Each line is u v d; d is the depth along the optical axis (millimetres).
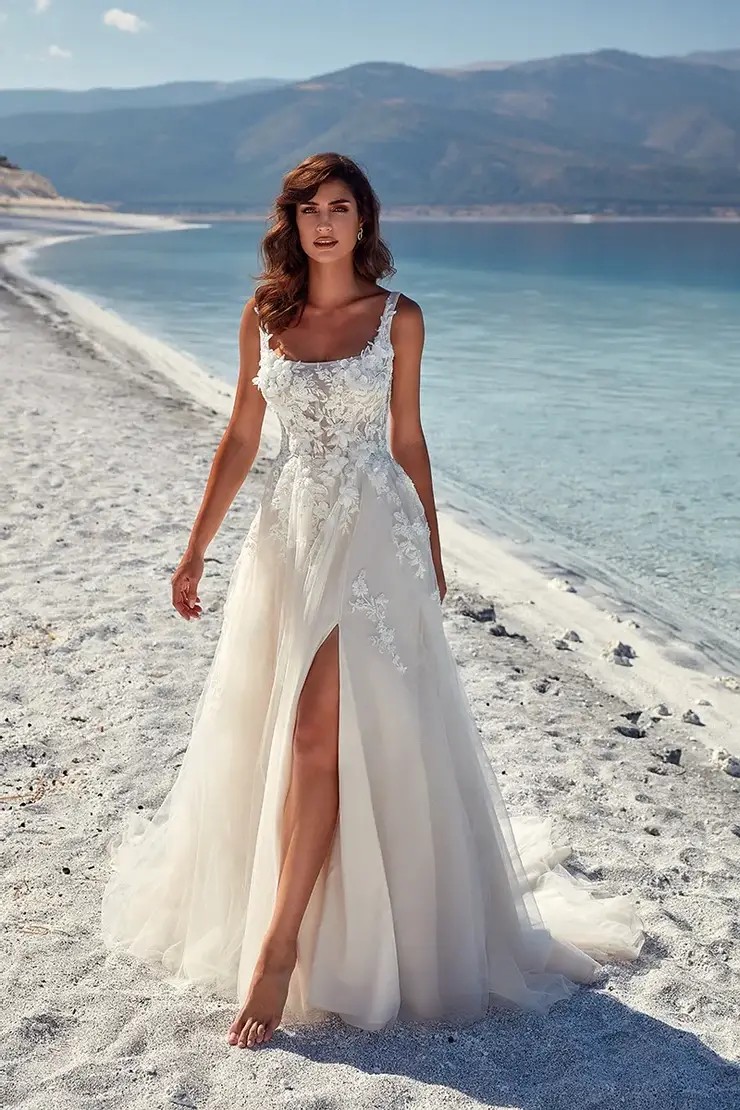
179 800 3383
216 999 3104
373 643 2953
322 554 3006
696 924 3730
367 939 2982
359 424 3088
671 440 12734
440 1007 3076
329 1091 2730
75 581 6828
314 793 2943
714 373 18359
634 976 3371
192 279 37250
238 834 3215
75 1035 2918
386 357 3096
